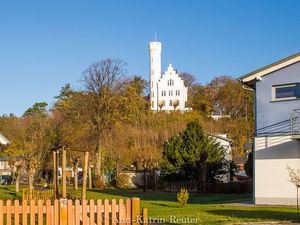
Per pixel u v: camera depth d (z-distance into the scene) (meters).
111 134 65.31
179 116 84.88
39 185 50.16
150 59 127.00
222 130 83.69
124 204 11.69
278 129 25.38
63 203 11.70
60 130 56.38
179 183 46.22
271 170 25.41
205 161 43.12
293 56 25.05
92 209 11.67
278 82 25.50
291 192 24.78
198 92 112.69
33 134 40.59
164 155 46.50
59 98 77.56
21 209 11.78
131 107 75.12
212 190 42.44
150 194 40.09
